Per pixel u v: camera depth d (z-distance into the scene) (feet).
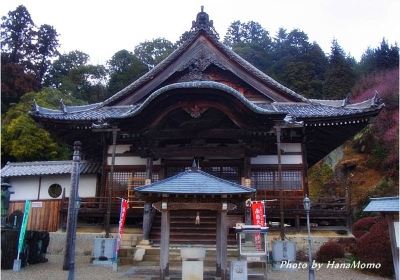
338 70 161.68
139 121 59.31
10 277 36.68
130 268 43.39
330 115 60.64
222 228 33.96
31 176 72.38
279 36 234.58
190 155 61.26
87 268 43.86
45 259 49.80
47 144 116.06
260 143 61.67
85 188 71.36
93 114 68.90
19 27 175.52
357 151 118.62
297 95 70.64
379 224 44.52
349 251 49.24
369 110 59.26
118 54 200.54
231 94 56.54
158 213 59.11
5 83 145.07
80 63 207.41
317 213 56.75
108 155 68.64
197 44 73.15
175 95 58.65
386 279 38.19
